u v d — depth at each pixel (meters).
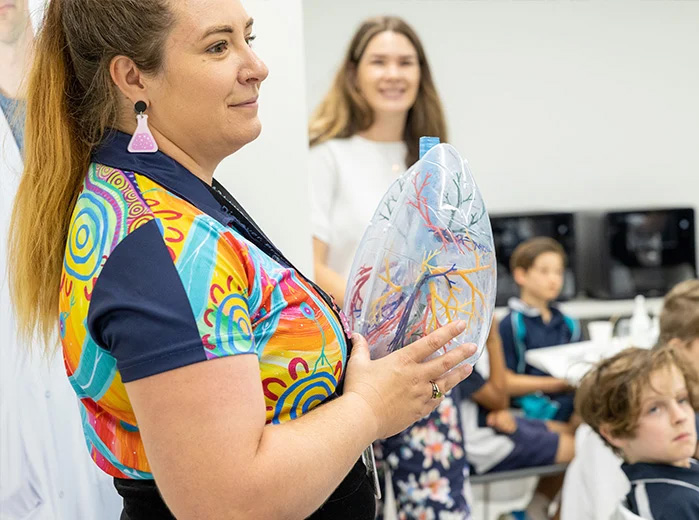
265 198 1.62
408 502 2.11
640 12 4.77
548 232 4.45
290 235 1.64
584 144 4.87
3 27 1.25
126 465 0.93
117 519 1.44
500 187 4.85
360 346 1.00
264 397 0.88
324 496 0.85
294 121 1.62
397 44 2.21
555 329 3.63
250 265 0.86
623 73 4.83
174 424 0.78
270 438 0.81
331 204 2.27
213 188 0.96
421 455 2.09
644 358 1.82
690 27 4.82
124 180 0.88
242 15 0.89
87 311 0.83
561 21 4.74
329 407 0.89
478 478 2.85
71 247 0.88
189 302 0.79
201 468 0.77
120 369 0.79
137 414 0.79
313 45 4.53
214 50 0.87
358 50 2.23
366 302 1.08
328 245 2.27
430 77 2.30
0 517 1.34
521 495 3.24
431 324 1.04
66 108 0.93
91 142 0.92
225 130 0.90
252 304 0.86
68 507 1.38
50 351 1.29
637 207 4.75
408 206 1.06
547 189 4.89
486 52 4.72
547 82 4.79
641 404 1.77
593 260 4.69
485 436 2.93
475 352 1.01
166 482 0.79
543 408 3.38
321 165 2.26
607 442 1.90
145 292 0.79
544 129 4.83
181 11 0.85
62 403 1.37
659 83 4.86
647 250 4.48
